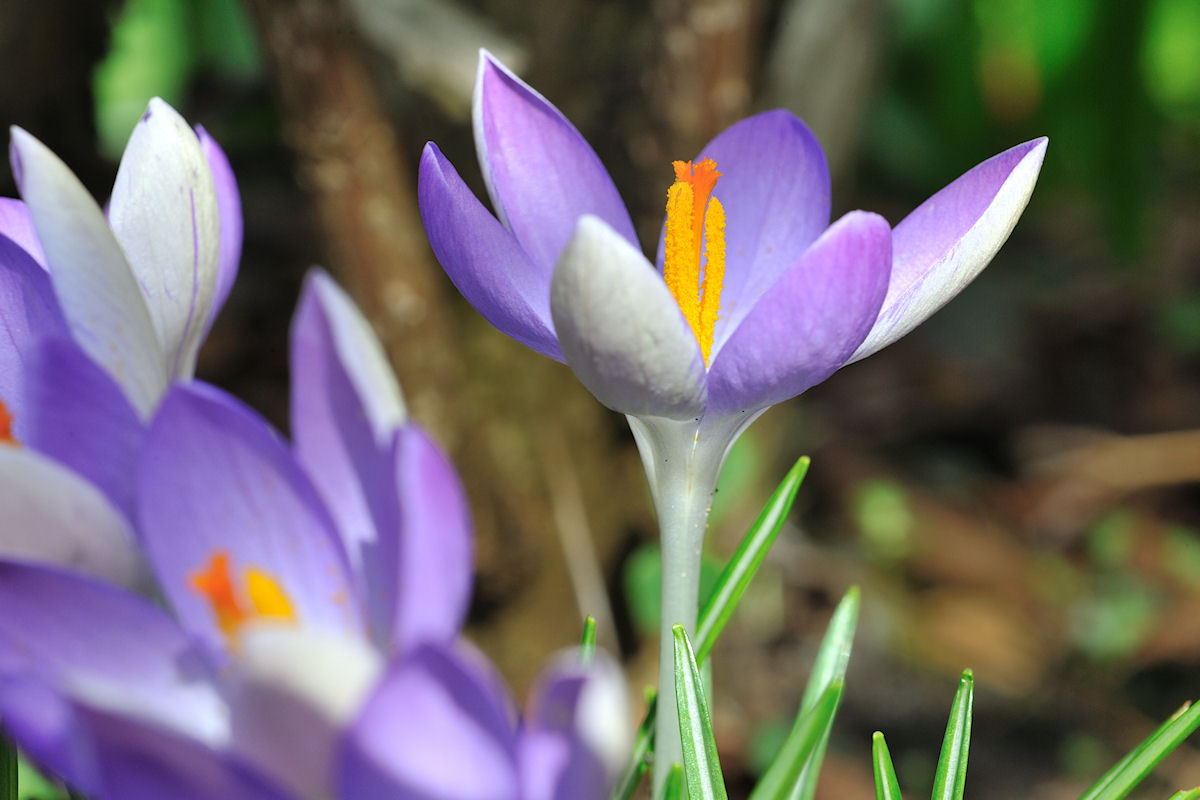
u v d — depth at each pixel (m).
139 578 0.40
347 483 0.40
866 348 0.44
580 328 0.42
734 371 0.43
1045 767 1.00
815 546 1.20
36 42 0.85
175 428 0.39
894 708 1.04
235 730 0.38
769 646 1.10
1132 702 1.07
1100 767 1.00
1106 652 1.09
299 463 0.39
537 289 0.44
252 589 0.40
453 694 0.37
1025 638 1.13
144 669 0.40
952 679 1.08
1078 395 1.44
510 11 0.82
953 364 1.46
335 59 0.71
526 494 0.89
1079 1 1.30
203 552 0.40
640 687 0.94
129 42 1.07
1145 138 1.34
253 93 1.07
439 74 0.74
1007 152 0.44
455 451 0.83
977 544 1.21
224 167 0.43
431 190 0.42
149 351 0.41
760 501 1.01
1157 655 1.10
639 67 0.83
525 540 0.90
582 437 0.93
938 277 0.43
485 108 0.45
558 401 0.91
